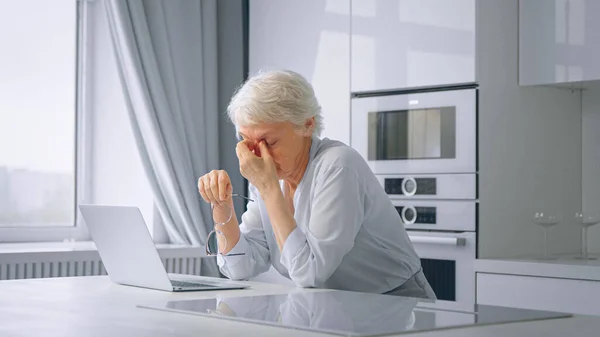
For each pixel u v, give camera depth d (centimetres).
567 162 368
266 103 204
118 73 385
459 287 332
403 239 228
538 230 355
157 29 395
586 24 322
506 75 339
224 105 425
